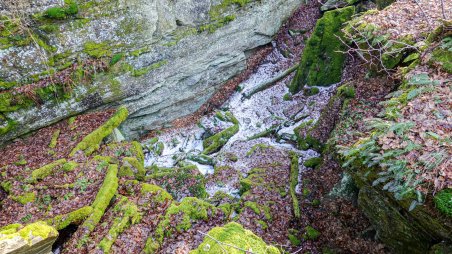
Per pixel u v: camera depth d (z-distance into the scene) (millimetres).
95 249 8008
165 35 12984
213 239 5402
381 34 10414
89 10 11164
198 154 13016
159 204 9328
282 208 9812
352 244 8141
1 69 10484
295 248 8664
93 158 10703
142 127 14219
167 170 11938
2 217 9023
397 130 6965
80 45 11438
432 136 6477
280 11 16312
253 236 5766
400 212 6902
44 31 10742
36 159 10766
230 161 12367
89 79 11883
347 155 7582
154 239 8484
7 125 11023
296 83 14258
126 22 11875
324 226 8922
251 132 13875
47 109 11570
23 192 9555
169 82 13828
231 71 15836
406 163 6398
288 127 13273
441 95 7176
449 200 5742
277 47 16734
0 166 10531
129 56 12430
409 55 9266
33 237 6789
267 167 11555
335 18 13195
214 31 14180
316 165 11195
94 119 12195
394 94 8250
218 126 14312
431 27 9281
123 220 8641
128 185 9875
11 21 10164
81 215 8703
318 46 13555
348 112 10008
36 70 10992
